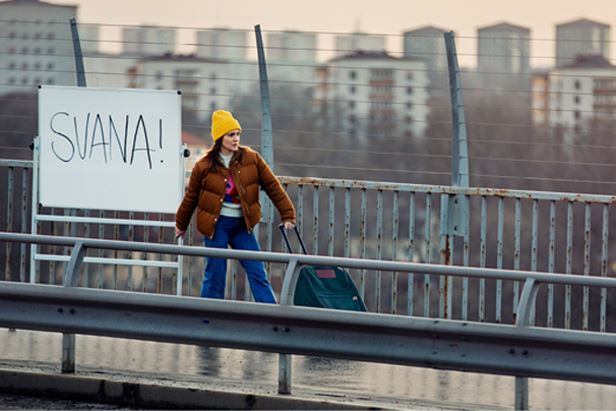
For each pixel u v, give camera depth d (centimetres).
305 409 2314
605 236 3008
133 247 2462
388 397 2383
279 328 2372
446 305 3080
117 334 2464
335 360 2759
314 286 2816
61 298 2475
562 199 3000
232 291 3253
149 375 2492
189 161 3303
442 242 3053
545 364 2212
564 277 2216
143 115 3200
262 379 2505
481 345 2256
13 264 3725
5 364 2567
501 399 2389
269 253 2402
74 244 2495
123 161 3206
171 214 3416
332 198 3120
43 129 3206
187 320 2430
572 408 2330
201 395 2366
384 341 2312
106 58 3288
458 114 3030
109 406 2391
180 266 3142
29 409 2331
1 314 2520
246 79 3244
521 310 2227
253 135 3238
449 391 2456
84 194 3216
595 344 2167
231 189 2948
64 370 2486
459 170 3034
